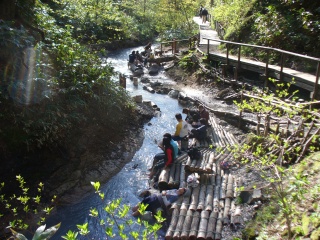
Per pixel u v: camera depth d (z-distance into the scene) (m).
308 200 3.85
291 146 5.44
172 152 6.05
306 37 9.36
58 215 5.23
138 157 7.21
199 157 6.19
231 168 6.04
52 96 6.16
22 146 5.65
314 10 9.95
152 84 12.34
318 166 4.58
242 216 4.68
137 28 23.05
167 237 4.48
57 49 7.39
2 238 4.47
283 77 8.39
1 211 4.82
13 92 5.55
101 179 6.21
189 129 7.86
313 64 8.53
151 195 5.37
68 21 17.22
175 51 16.11
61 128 6.16
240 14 13.61
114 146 7.14
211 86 11.02
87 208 5.46
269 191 4.83
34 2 8.31
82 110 6.98
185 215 4.88
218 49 13.45
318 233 3.23
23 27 6.60
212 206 5.01
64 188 5.69
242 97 8.39
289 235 3.24
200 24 23.00
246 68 9.91
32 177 5.54
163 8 24.08
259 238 3.85
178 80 12.76
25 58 6.15
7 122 5.52
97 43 18.28
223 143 7.07
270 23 10.82
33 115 5.73
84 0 19.55
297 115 6.52
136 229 4.80
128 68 15.01
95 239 4.75
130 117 8.47
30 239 4.62
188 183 5.47
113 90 7.97
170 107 10.16
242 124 7.93
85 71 7.52
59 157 6.12
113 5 24.11
